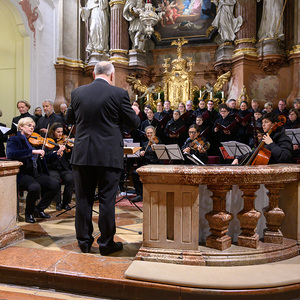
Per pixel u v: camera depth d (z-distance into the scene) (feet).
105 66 8.80
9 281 7.76
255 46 26.99
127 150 10.34
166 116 22.11
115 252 8.81
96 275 7.23
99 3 29.40
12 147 12.35
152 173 7.77
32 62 26.11
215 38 29.91
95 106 8.19
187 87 28.32
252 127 19.56
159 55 31.40
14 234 9.71
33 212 12.76
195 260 7.59
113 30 29.17
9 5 24.16
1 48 26.32
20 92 26.17
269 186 8.56
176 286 6.75
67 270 7.50
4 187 9.39
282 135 10.72
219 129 20.79
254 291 6.61
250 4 27.12
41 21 27.20
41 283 7.54
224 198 8.10
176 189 7.82
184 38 30.53
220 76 28.14
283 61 26.55
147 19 25.95
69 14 29.89
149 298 6.89
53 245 9.47
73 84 29.91
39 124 20.39
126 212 14.48
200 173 7.54
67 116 8.98
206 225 8.82
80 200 8.56
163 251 7.86
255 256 7.81
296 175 8.58
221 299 6.63
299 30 25.58
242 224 8.27
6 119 26.50
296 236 8.77
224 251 7.82
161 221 7.95
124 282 6.99
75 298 7.09
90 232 8.79
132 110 8.54
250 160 10.32
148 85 31.63
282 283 6.76
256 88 26.84
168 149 13.12
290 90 26.37
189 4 30.25
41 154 12.46
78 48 30.32
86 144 8.20
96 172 8.73
